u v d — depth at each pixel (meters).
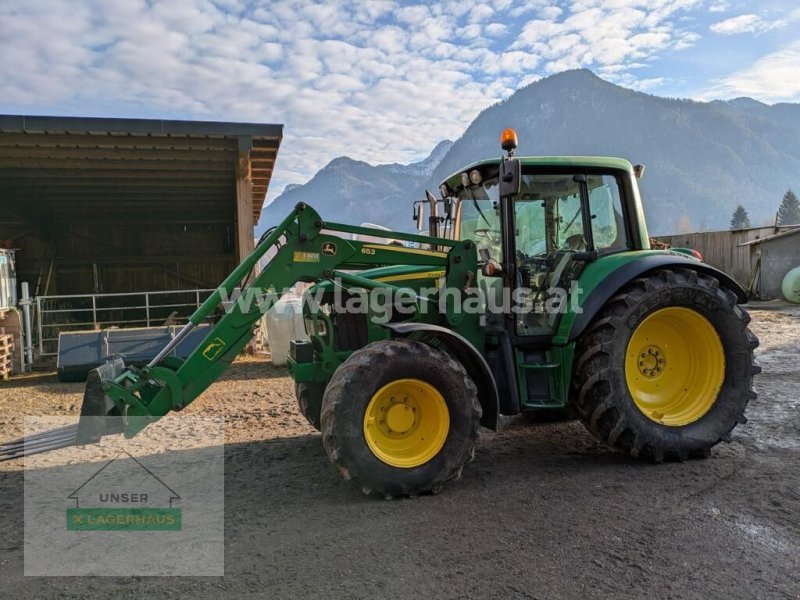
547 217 4.26
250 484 3.75
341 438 3.26
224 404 6.13
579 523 3.02
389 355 3.38
